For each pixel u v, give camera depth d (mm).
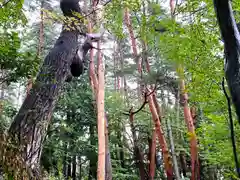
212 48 4398
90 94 9992
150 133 8883
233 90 833
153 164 8148
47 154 8070
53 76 2771
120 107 9516
